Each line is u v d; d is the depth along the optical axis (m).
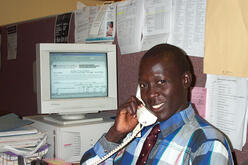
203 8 1.04
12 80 2.16
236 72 0.95
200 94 1.07
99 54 1.38
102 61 1.38
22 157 1.06
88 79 1.36
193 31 1.07
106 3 1.54
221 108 1.01
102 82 1.38
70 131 1.21
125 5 1.35
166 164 0.80
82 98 1.35
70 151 1.21
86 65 1.36
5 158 1.07
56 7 2.96
